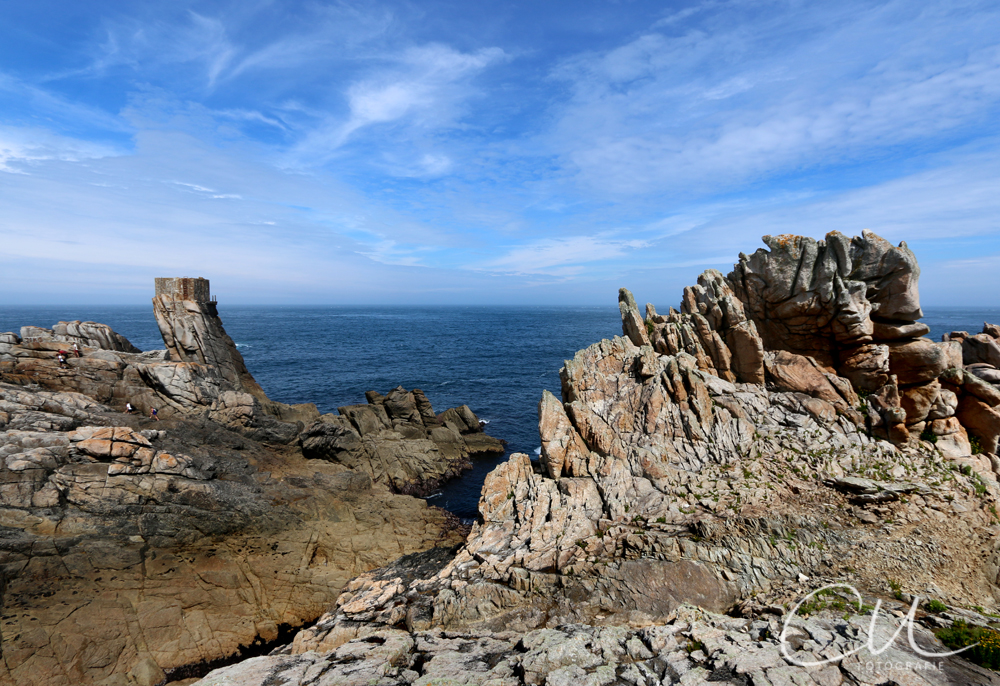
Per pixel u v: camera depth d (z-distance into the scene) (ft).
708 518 74.38
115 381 110.63
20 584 72.90
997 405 85.25
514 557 74.18
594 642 52.08
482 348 515.91
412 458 155.74
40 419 91.09
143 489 87.40
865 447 82.84
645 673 45.52
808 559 67.67
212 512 91.91
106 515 83.05
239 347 480.23
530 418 232.94
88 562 79.15
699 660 46.78
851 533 70.13
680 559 68.54
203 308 149.69
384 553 104.32
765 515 73.36
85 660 72.43
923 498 74.23
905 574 64.69
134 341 487.61
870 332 89.51
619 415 95.09
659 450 87.61
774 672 43.01
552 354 466.29
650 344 107.76
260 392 165.99
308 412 160.45
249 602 90.22
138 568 83.15
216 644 82.17
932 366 86.63
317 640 67.36
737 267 104.94
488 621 65.16
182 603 84.53
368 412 172.24
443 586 73.77
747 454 84.79
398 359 417.28
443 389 291.99
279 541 98.78
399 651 54.65
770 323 100.68
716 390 93.45
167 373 114.73
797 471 80.74
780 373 95.30
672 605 63.41
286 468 123.03
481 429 202.69
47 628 72.49
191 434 109.60
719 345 99.25
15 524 76.69
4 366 101.30
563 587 67.87
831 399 89.66
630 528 75.61
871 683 41.06
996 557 66.54
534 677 46.34
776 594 62.34
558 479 90.53
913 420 87.51
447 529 119.75
